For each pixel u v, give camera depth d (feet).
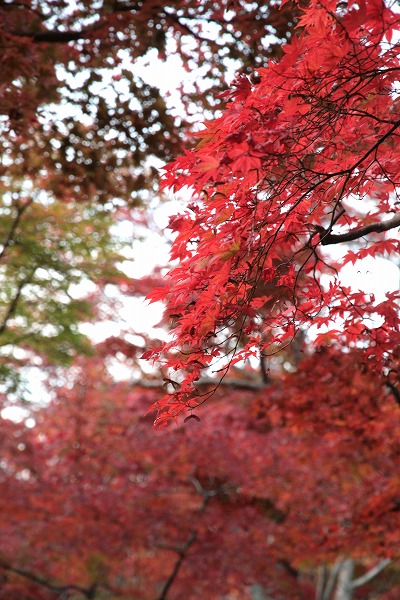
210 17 25.38
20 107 23.79
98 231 43.60
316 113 11.94
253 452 40.19
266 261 13.16
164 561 48.98
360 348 17.56
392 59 11.44
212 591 44.16
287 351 33.81
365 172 13.19
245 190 11.98
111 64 27.17
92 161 29.45
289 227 13.29
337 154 13.47
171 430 42.16
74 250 43.80
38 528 41.68
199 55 26.58
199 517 42.11
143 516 41.01
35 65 24.90
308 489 37.91
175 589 50.34
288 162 12.03
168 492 44.14
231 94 11.63
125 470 44.86
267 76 11.36
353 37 11.15
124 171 30.14
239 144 10.61
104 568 49.90
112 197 30.89
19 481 43.88
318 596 53.93
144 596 56.70
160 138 28.58
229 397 45.39
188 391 12.98
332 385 24.50
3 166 30.07
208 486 46.32
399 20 10.27
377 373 17.08
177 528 41.65
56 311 44.01
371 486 31.30
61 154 29.14
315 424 26.07
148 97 27.71
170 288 12.47
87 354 44.45
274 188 12.25
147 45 26.48
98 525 40.45
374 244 15.03
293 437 38.24
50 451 47.98
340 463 31.76
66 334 44.16
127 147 28.89
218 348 12.74
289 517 40.57
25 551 48.06
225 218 11.73
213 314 12.06
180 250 12.82
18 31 25.30
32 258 42.86
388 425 26.68
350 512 31.65
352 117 13.23
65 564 48.93
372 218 15.33
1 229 42.96
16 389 45.27
